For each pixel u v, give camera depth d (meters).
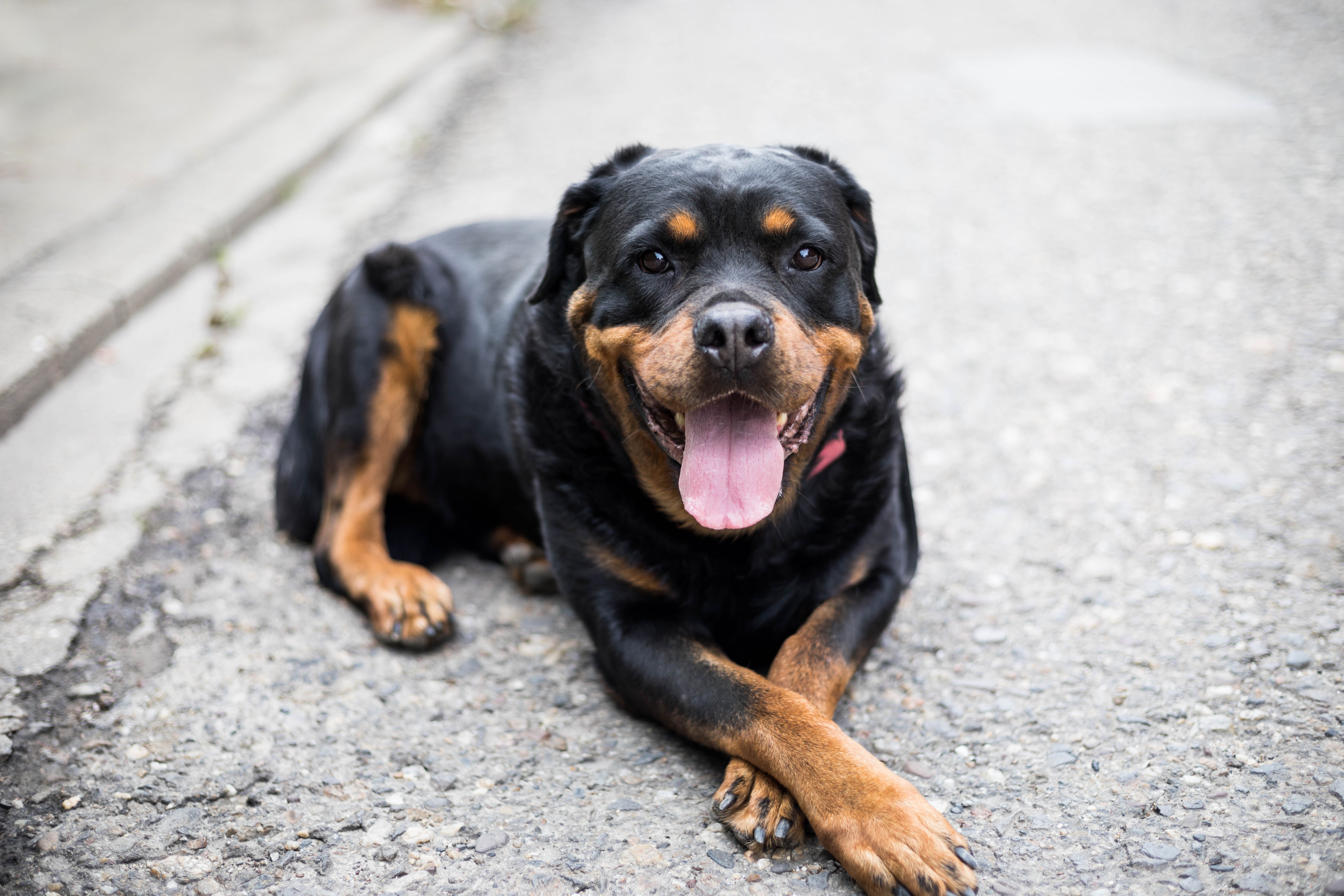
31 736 2.55
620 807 2.29
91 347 4.50
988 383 4.08
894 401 2.80
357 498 3.19
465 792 2.37
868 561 2.68
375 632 2.94
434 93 8.16
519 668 2.83
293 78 8.08
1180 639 2.69
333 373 3.27
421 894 2.08
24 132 6.79
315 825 2.28
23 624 2.94
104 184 5.93
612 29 9.80
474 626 3.03
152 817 2.31
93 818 2.31
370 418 3.19
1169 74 7.22
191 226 5.43
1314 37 7.59
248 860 2.19
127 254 5.07
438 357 3.32
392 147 7.02
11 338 4.29
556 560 2.71
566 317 2.69
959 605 2.95
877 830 1.97
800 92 7.51
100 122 7.00
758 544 2.57
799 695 2.26
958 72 7.70
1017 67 7.68
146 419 4.04
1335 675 2.49
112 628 2.95
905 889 1.92
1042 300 4.62
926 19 9.44
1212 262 4.73
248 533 3.44
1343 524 3.05
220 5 10.26
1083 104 6.79
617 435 2.57
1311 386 3.74
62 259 5.00
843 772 2.07
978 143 6.35
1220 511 3.20
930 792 2.29
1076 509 3.32
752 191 2.41
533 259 3.27
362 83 7.93
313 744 2.54
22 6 9.84
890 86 7.50
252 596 3.12
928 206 5.61
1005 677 2.64
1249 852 2.04
